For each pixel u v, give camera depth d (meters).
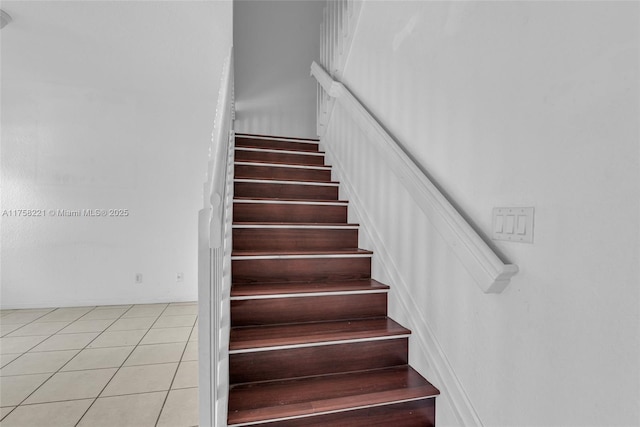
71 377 2.31
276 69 4.48
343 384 1.53
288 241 2.26
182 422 1.83
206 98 4.19
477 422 1.28
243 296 1.73
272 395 1.43
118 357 2.64
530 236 1.07
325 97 3.35
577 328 0.92
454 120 1.46
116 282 4.09
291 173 2.96
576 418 0.92
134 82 3.77
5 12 2.48
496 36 1.23
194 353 2.73
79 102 3.96
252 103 4.41
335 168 2.97
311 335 1.64
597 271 0.87
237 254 1.93
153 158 4.16
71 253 3.97
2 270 3.82
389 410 1.44
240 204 2.39
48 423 1.81
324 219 2.57
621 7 0.82
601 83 0.87
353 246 2.40
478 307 1.29
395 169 1.77
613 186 0.84
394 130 1.97
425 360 1.59
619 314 0.82
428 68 1.65
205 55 3.16
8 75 3.58
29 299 3.88
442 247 1.51
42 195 3.89
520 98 1.12
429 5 1.65
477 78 1.32
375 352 1.68
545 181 1.02
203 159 4.27
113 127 4.05
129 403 2.00
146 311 3.84
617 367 0.83
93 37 2.84
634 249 0.79
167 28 2.73
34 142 3.86
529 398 1.06
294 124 4.52
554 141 0.99
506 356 1.15
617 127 0.83
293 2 4.55
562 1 0.98
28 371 2.40
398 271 1.88
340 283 2.02
